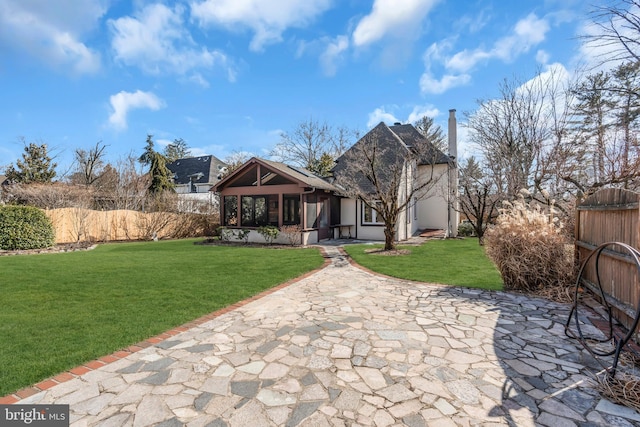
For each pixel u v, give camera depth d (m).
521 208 7.03
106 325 4.54
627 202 4.07
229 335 4.22
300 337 4.15
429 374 3.22
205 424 2.49
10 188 18.31
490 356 3.60
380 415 2.60
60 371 3.28
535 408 2.68
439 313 5.05
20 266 9.19
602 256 4.96
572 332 4.19
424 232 18.47
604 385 2.94
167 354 3.67
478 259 10.01
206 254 11.85
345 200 17.91
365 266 9.14
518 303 5.54
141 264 9.55
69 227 16.41
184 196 23.38
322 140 32.41
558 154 10.70
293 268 8.86
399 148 16.80
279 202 15.54
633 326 3.04
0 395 2.87
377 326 4.52
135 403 2.75
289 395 2.88
